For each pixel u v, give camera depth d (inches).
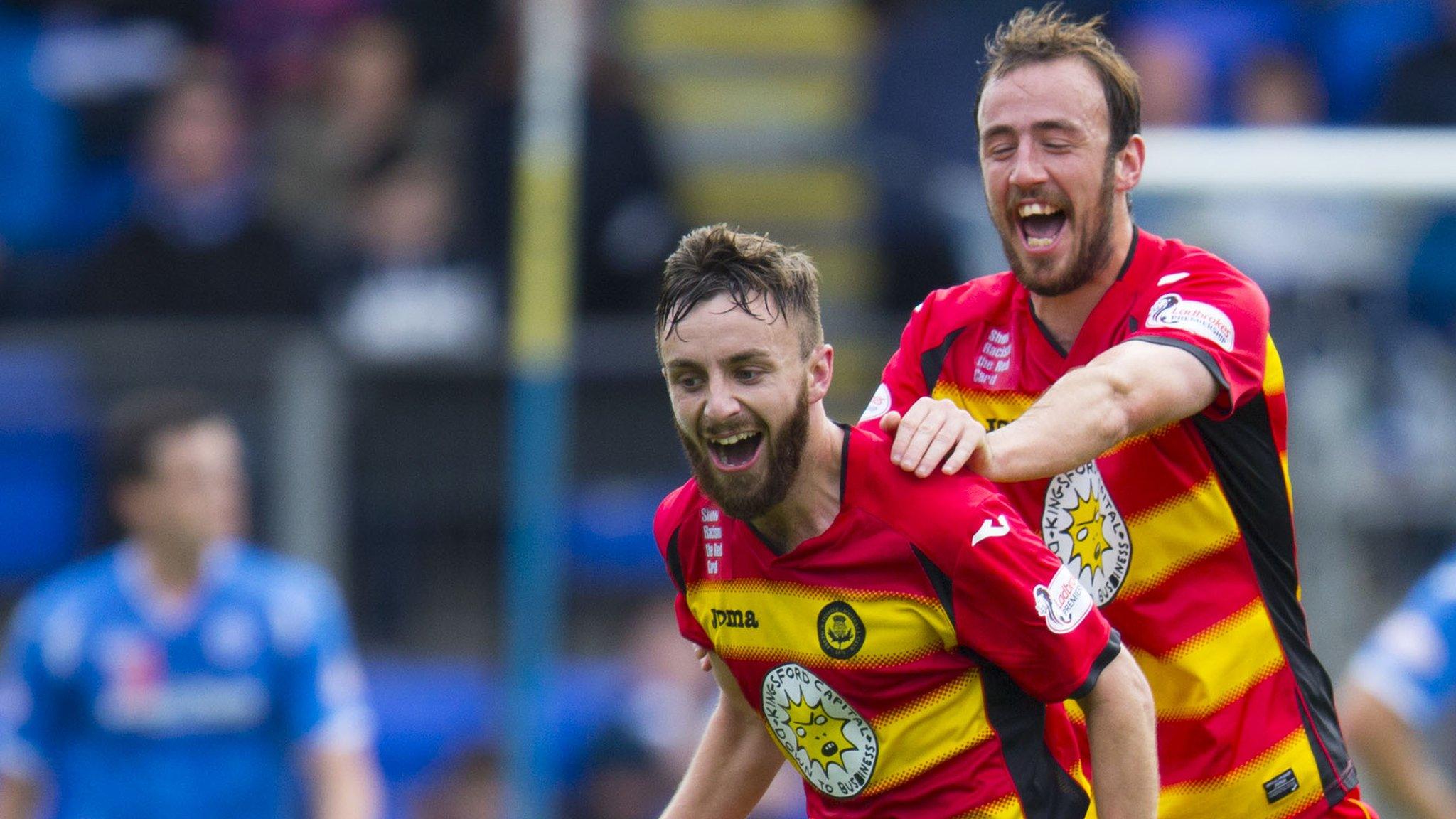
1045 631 454.3
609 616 1011.3
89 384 996.6
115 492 833.5
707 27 1456.7
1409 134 964.0
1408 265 921.5
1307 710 530.0
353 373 1000.9
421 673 993.5
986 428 531.2
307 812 887.1
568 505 1009.5
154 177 1171.9
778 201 1349.7
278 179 1216.2
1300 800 528.1
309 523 991.6
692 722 1002.7
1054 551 517.0
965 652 468.4
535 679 971.9
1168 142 939.3
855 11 1454.2
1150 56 1229.7
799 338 451.8
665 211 1163.3
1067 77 493.0
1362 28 1266.0
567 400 1017.5
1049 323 522.0
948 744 472.1
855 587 466.3
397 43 1259.8
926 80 1258.6
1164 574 515.8
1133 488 509.7
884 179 1242.0
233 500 840.3
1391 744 788.6
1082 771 503.8
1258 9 1270.9
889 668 469.1
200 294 1124.5
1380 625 906.1
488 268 1154.7
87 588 834.2
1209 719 522.0
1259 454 514.6
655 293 1148.5
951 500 458.3
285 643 833.5
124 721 821.9
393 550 998.4
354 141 1227.9
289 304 1131.9
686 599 500.7
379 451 1000.2
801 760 494.6
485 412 1004.6
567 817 994.1
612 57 1190.9
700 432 452.4
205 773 825.5
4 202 1259.8
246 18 1310.3
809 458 461.4
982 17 1278.3
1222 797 525.3
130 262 1127.6
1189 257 513.0
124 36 1302.9
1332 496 907.4
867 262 1261.1
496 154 1167.6
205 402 837.2
